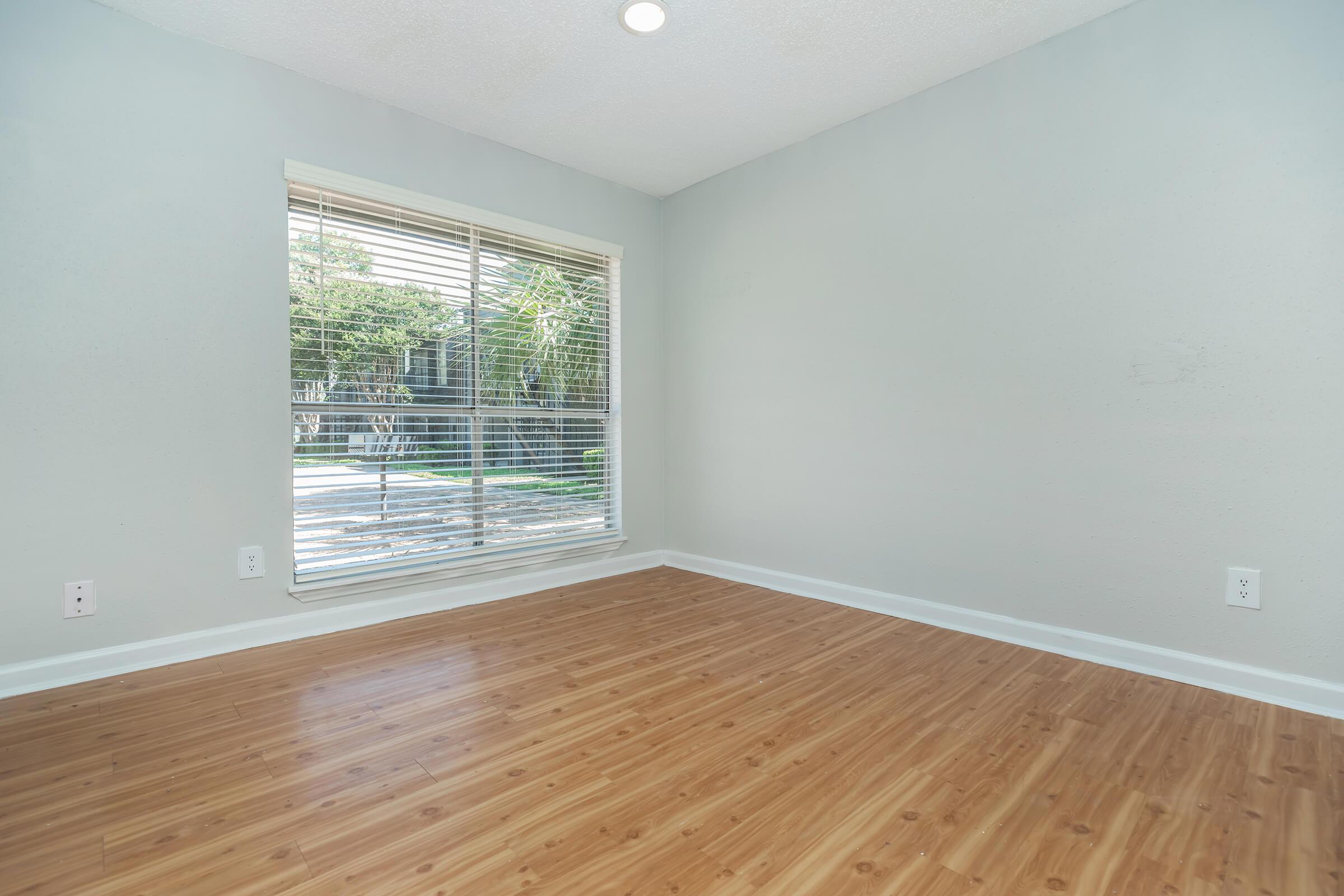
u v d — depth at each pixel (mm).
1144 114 2150
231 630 2398
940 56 2471
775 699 1981
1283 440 1919
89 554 2125
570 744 1694
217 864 1210
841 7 2168
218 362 2363
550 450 3457
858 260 2969
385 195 2746
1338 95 1818
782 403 3311
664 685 2086
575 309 3551
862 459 2977
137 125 2191
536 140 3143
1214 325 2029
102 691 2023
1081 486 2318
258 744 1687
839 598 3074
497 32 2291
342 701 1961
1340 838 1290
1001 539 2527
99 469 2139
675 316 3883
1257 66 1942
